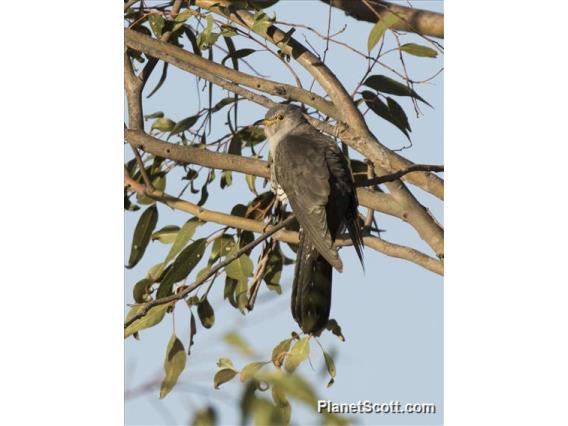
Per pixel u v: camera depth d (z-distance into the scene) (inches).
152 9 426.6
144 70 396.5
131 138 378.6
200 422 213.3
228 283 396.2
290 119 389.7
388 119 405.1
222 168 379.2
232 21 415.2
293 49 402.0
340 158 366.3
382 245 369.4
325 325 336.8
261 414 219.5
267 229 388.5
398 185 376.2
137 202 414.0
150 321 350.9
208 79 378.3
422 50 375.6
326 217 341.1
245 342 215.0
